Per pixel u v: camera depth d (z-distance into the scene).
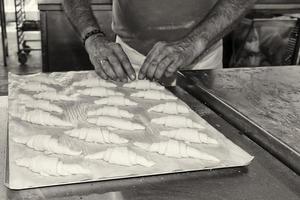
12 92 1.35
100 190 0.82
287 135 1.02
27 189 0.81
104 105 1.28
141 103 1.33
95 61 1.47
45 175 0.85
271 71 1.55
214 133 1.09
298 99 1.28
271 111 1.17
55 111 1.22
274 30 2.91
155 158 0.95
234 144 1.02
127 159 0.91
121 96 1.33
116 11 1.78
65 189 0.82
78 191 0.81
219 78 1.44
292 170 0.92
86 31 1.55
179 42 1.43
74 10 1.64
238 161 0.93
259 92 1.32
